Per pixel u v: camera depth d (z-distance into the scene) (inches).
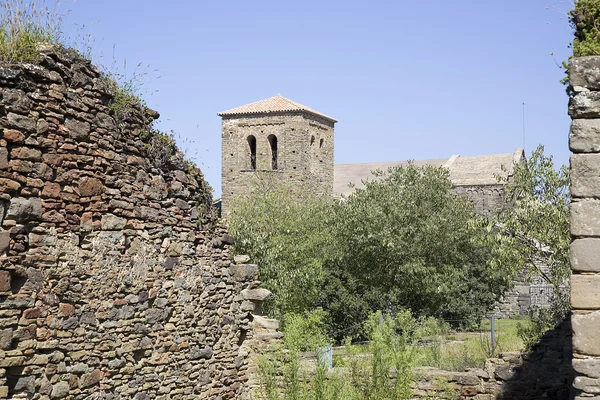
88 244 385.4
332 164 2576.3
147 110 442.6
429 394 545.3
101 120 396.5
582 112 270.1
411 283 1229.7
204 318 506.9
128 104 422.6
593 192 267.3
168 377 458.6
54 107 358.3
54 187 359.6
